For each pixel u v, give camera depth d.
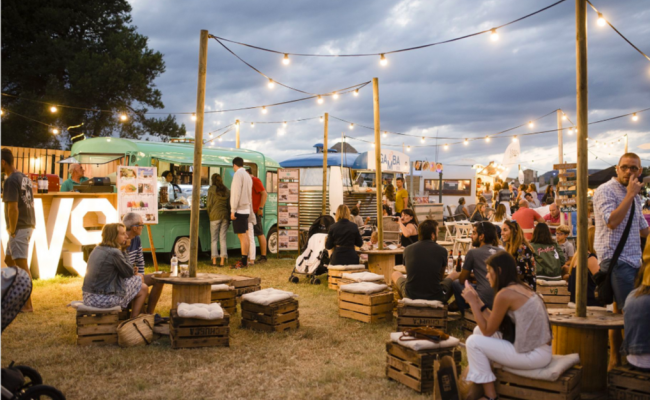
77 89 21.20
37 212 8.47
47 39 21.42
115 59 22.03
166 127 24.47
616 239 4.35
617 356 4.45
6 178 6.23
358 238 8.59
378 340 5.63
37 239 8.47
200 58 5.75
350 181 15.84
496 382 3.72
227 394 4.10
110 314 5.32
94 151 10.40
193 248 5.72
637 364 3.72
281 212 12.35
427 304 5.68
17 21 20.95
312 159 15.67
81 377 4.39
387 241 12.60
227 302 6.75
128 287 5.55
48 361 4.75
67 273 9.38
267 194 12.87
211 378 4.43
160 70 24.22
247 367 4.72
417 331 4.39
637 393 3.63
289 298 6.17
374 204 16.72
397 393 4.14
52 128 19.33
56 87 20.81
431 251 5.92
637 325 3.70
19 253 6.31
